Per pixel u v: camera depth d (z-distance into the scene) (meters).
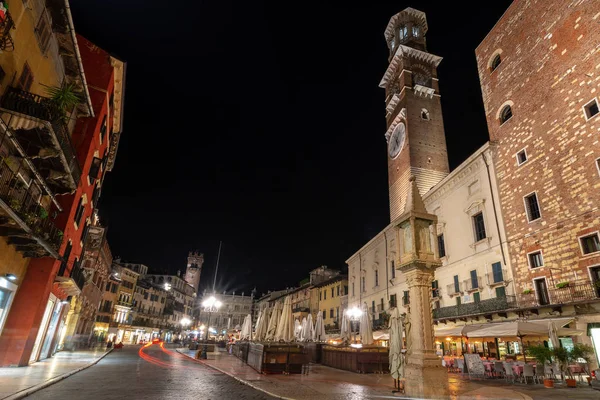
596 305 16.98
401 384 12.96
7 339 15.09
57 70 15.45
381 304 41.44
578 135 19.95
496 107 27.08
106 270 44.03
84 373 15.38
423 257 10.66
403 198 44.16
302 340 32.72
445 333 21.38
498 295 23.41
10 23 9.70
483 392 10.59
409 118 46.53
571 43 21.38
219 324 108.44
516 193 23.55
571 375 14.32
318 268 67.56
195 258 124.81
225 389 11.83
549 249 20.53
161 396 9.92
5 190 11.52
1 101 11.37
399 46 51.56
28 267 16.22
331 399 9.62
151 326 70.44
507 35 27.03
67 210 17.78
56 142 12.76
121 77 21.31
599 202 18.17
